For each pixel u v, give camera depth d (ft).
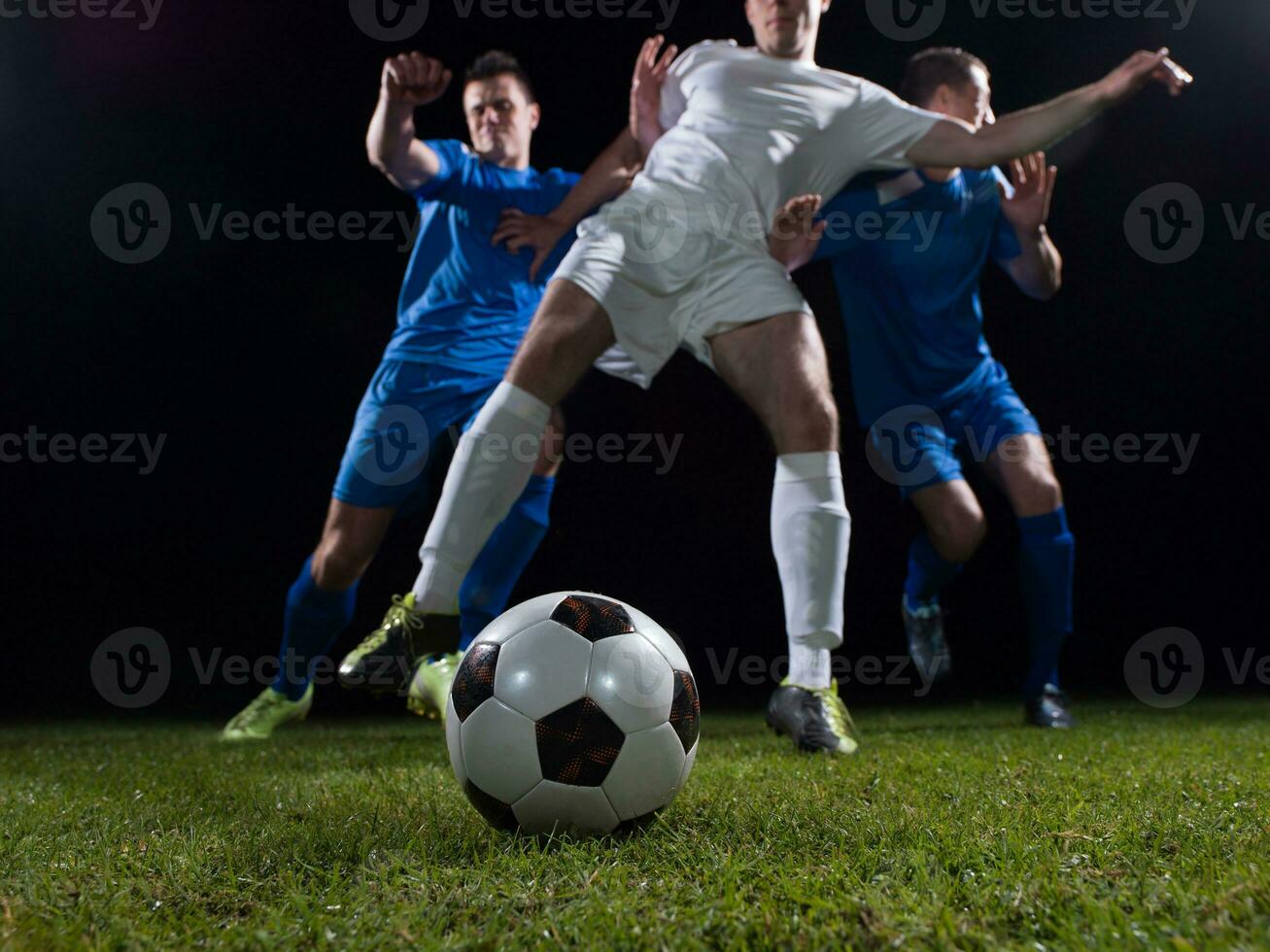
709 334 10.86
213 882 4.44
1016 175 14.20
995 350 26.76
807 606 10.21
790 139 11.46
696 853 4.75
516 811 5.21
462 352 13.84
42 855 4.97
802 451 10.28
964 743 10.73
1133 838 4.77
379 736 14.10
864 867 4.37
